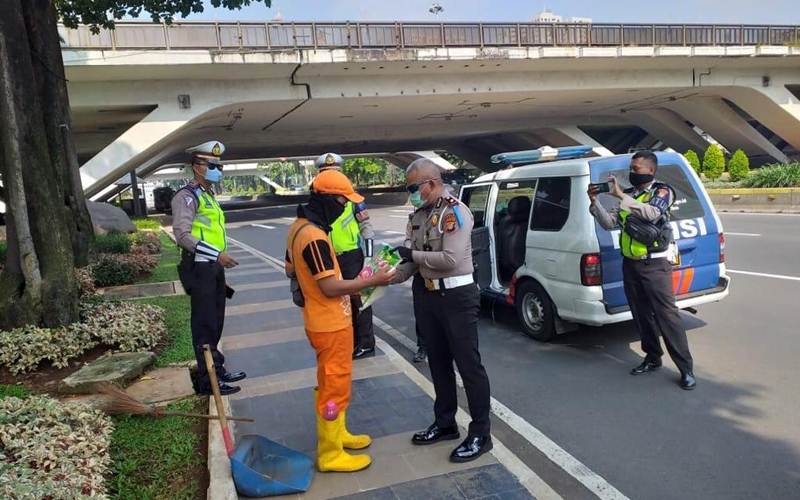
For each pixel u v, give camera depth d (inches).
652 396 171.8
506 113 1125.7
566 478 130.3
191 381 185.2
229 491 120.4
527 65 837.8
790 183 709.9
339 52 715.4
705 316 249.8
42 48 313.6
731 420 153.6
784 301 263.6
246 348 233.3
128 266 370.3
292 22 694.5
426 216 136.8
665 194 173.9
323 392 129.4
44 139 217.3
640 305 183.2
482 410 135.4
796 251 382.0
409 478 128.2
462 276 132.2
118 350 209.9
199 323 177.0
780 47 923.4
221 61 670.5
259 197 2324.1
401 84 828.0
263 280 403.9
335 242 186.9
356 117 1005.8
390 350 220.7
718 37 896.3
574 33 824.3
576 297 202.8
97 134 1020.5
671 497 121.0
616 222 183.0
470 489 122.8
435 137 1375.5
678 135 1293.1
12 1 206.4
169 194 1720.0
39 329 203.8
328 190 123.9
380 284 125.0
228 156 1438.2
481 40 781.3
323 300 125.3
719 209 721.6
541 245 218.2
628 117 1290.6
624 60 862.5
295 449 145.1
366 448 142.9
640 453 139.4
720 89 1011.3
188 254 177.5
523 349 221.5
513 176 240.1
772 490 121.6
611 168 205.0
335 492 123.8
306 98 787.4
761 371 185.0
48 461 113.9
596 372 193.5
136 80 711.1
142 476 130.2
